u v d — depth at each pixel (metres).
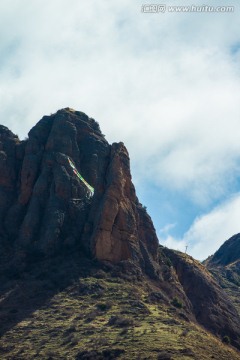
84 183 131.00
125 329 90.31
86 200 128.12
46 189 128.88
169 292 117.62
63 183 128.00
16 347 87.50
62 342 87.56
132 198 127.19
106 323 93.88
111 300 103.50
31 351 85.38
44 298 104.75
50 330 92.19
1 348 87.56
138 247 121.31
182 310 111.88
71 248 119.69
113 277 112.12
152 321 95.81
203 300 125.00
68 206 126.00
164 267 125.19
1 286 110.06
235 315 127.38
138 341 84.88
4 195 130.88
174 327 94.62
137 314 98.75
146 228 128.38
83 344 85.62
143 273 118.31
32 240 122.56
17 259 117.38
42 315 98.56
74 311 99.38
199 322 118.88
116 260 117.00
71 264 114.56
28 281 110.81
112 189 121.38
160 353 80.06
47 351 84.62
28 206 128.75
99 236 117.19
